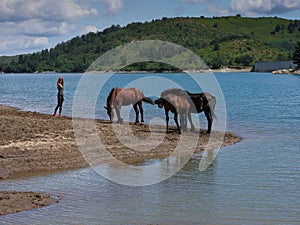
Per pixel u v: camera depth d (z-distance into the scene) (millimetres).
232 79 121688
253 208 11508
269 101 49812
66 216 10852
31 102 47031
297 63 163875
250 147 19797
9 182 13875
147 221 10617
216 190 13062
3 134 19875
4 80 137250
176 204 11812
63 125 23078
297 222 10531
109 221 10594
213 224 10445
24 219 10602
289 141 21391
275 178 14375
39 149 17547
